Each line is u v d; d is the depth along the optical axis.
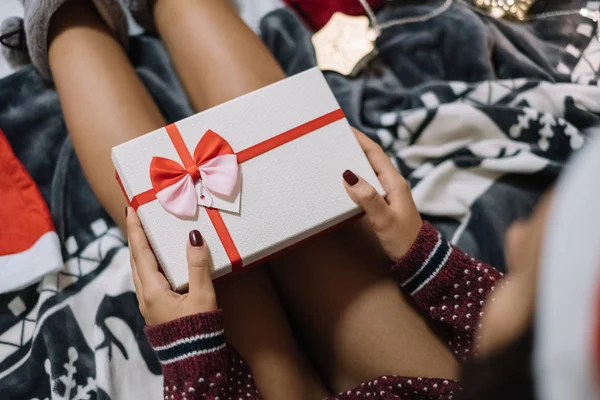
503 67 1.03
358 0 1.04
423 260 0.76
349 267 0.81
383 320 0.80
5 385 0.89
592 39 1.05
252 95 0.76
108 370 0.88
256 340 0.79
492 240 0.94
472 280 0.76
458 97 1.00
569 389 0.44
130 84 0.90
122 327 0.91
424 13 1.05
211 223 0.73
